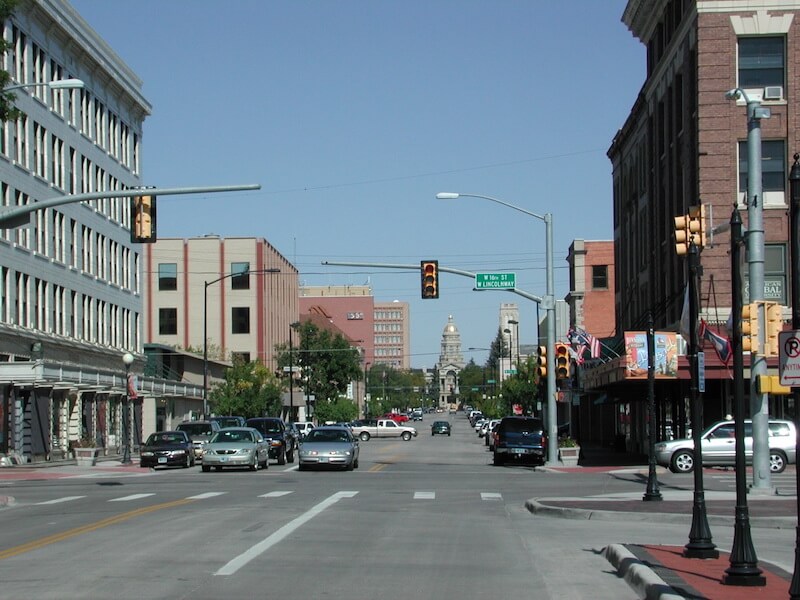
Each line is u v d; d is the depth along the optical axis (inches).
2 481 1584.6
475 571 583.2
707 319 1713.8
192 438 2140.7
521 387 3818.9
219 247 4165.8
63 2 2279.8
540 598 494.6
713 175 1732.3
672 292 2033.7
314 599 486.6
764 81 1742.1
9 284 2053.4
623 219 2728.8
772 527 832.3
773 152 1732.3
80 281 2469.2
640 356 1626.5
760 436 1111.6
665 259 2107.5
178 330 4146.2
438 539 742.5
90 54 2463.1
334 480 1485.0
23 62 2121.1
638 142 2484.0
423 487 1330.0
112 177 2714.1
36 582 530.9
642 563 558.9
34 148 2188.7
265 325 4175.7
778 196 1724.9
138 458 2374.5
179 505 1038.4
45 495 1243.2
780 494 1104.8
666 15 2098.9
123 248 2839.6
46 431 2167.8
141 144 2987.2
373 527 823.1
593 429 3380.9
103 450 2522.1
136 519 882.8
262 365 3506.4
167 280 4160.9
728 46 1738.4
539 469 1739.7
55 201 996.6
